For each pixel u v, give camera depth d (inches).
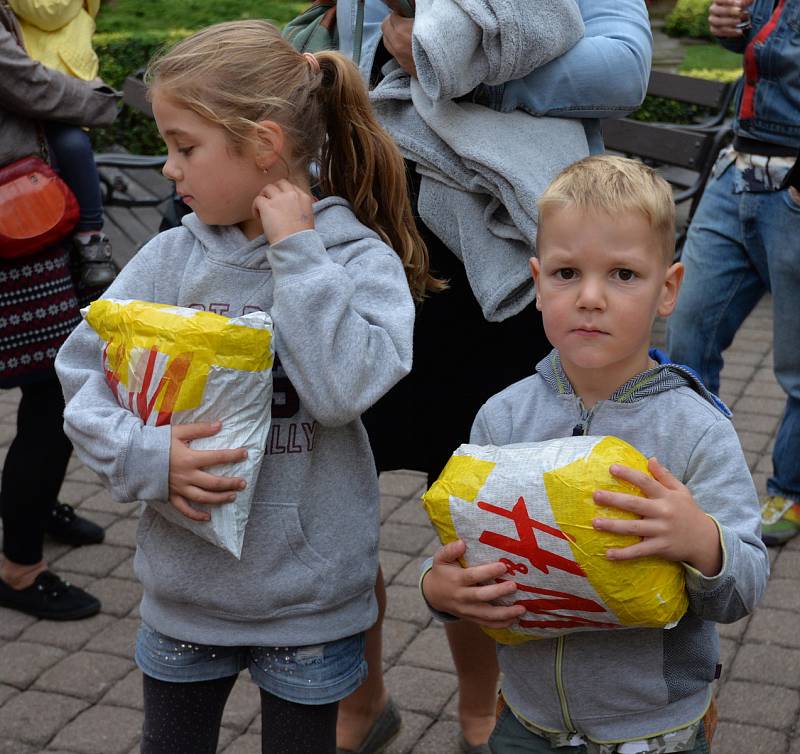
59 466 143.3
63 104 140.0
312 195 90.1
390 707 115.6
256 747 120.2
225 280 82.6
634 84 102.2
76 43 157.4
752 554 71.3
